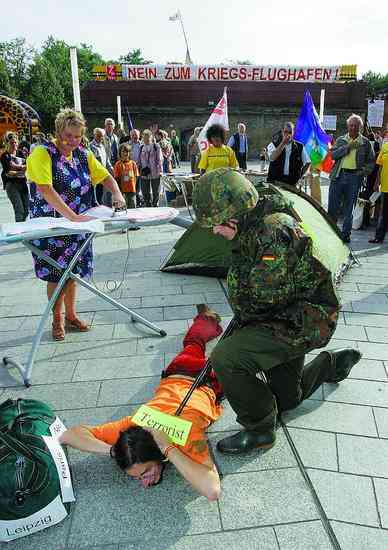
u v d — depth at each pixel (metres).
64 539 2.06
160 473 2.25
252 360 2.19
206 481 2.13
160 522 2.13
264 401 2.38
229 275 2.24
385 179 6.59
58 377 3.35
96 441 2.39
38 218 3.43
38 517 2.07
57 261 3.62
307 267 2.06
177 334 3.96
